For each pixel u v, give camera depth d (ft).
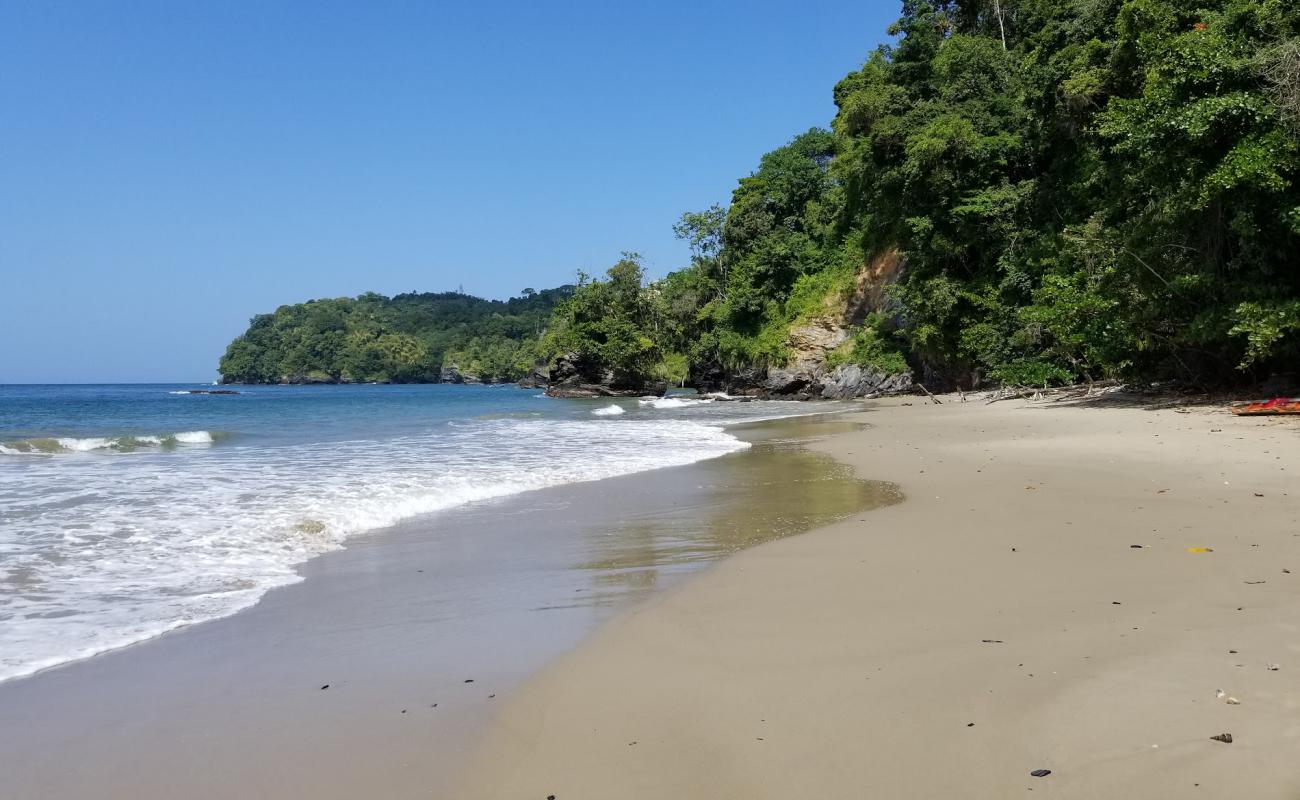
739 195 201.87
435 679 14.35
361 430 82.64
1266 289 57.52
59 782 10.84
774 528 27.58
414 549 25.90
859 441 57.82
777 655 14.61
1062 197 102.42
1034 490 31.45
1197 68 56.70
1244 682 12.03
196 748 11.80
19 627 17.67
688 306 226.79
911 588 18.62
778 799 9.62
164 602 19.66
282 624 17.92
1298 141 52.24
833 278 161.38
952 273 120.06
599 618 17.69
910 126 123.03
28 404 169.48
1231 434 44.27
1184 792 9.23
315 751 11.59
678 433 75.15
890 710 11.94
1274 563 18.88
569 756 11.09
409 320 652.48
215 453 56.80
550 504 34.47
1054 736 10.77
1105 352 76.54
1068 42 95.04
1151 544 21.50
